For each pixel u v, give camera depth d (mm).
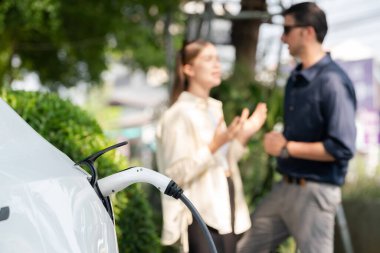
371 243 5172
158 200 6125
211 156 3035
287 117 3502
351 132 3254
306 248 3410
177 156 3084
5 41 11672
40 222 1176
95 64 13867
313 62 3438
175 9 6500
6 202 1153
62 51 13211
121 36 12914
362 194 5684
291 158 3424
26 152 1352
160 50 11961
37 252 1138
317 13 3418
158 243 3580
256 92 5961
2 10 9086
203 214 3094
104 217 1404
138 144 22594
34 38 12438
